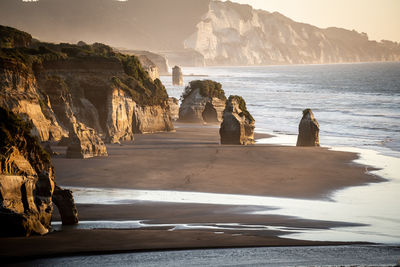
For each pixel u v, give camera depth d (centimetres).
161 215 5722
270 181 8038
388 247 4356
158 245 4241
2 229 4309
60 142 10569
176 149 11050
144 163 9219
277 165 9419
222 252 4069
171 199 6631
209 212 5931
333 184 7956
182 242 4347
